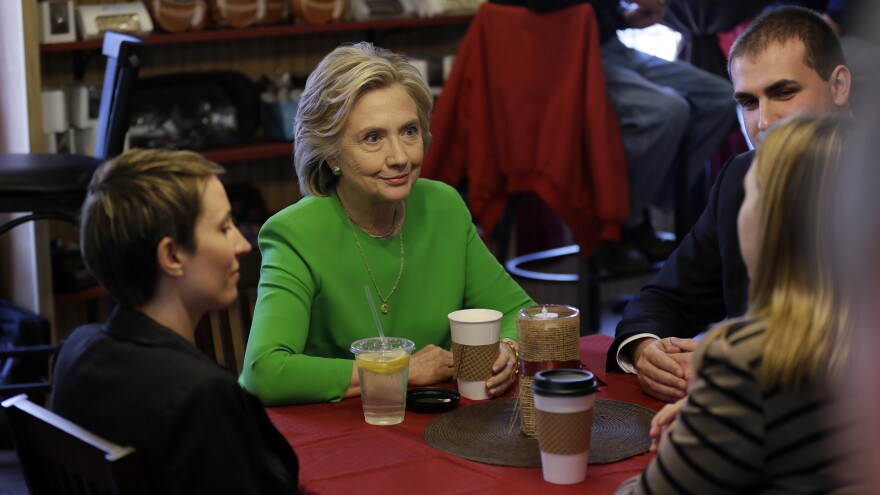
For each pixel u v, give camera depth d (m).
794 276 1.13
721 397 1.16
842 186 0.71
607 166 3.97
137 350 1.40
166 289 1.47
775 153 1.14
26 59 3.62
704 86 4.40
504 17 3.96
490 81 4.01
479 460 1.56
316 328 2.09
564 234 5.60
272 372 1.87
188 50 4.49
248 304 2.35
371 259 2.09
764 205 1.15
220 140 4.29
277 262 2.03
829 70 2.11
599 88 3.95
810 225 1.12
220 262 1.47
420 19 4.59
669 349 1.89
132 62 2.95
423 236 2.15
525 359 1.63
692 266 2.21
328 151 2.03
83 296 3.94
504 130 4.02
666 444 1.22
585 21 3.91
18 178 2.83
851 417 0.77
